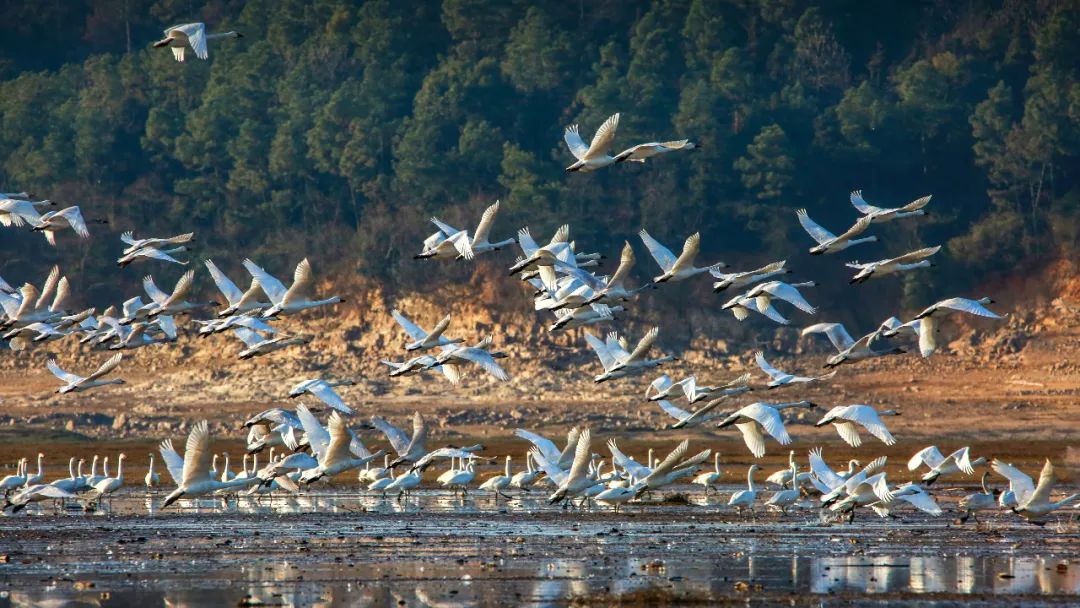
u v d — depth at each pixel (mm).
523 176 121000
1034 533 42375
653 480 41531
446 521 44938
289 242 125125
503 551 38312
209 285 122125
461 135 126562
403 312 114812
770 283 38188
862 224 37906
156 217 128875
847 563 36688
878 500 39969
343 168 125250
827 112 130250
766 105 128875
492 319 112500
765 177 122875
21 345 44969
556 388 100938
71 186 128625
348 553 37812
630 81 128750
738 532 42375
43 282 122188
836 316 120062
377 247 119688
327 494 55094
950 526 44000
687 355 111688
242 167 127562
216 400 98188
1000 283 119750
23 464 56906
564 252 39594
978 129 126562
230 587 32812
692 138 123562
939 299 119375
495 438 86875
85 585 32875
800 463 70625
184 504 50938
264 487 48531
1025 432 90000
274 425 43500
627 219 121875
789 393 101938
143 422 89000
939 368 108438
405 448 41031
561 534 41750
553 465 39406
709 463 70500
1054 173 125938
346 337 113125
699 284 118125
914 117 129125
